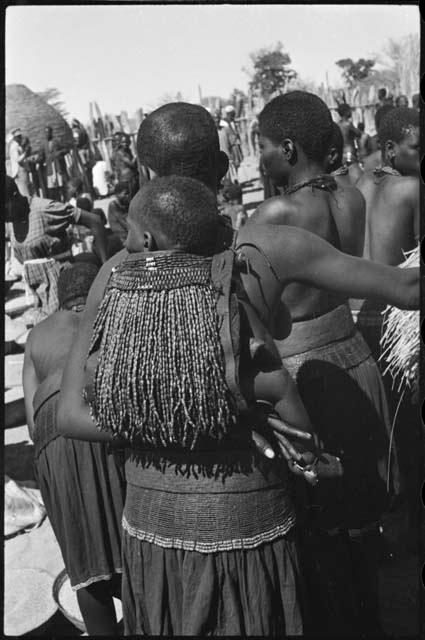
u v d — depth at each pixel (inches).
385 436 78.4
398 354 83.2
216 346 49.9
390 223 91.9
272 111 74.8
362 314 95.5
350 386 75.1
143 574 55.9
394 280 58.7
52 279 140.3
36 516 102.7
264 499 54.2
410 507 83.8
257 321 54.4
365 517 75.9
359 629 71.6
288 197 73.6
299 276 57.5
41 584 86.8
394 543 85.0
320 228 73.9
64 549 73.3
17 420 129.5
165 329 50.0
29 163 181.3
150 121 60.7
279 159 75.4
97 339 53.5
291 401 54.1
